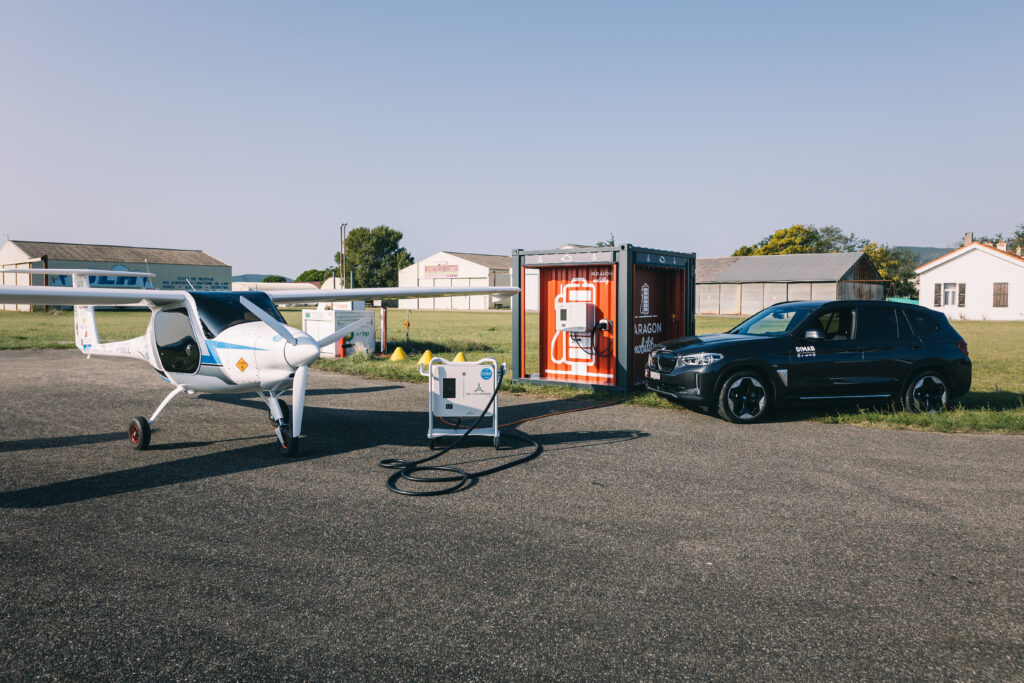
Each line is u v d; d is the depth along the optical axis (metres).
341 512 5.04
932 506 5.11
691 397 8.64
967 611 3.44
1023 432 7.76
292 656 3.00
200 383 7.55
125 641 3.14
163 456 6.88
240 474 6.15
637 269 11.25
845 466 6.34
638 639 3.16
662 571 3.94
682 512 5.01
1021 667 2.92
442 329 28.70
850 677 2.84
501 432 7.99
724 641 3.14
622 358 10.72
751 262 52.78
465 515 4.96
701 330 26.95
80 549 4.30
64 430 8.22
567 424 8.52
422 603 3.53
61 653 3.03
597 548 4.29
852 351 8.72
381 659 2.98
